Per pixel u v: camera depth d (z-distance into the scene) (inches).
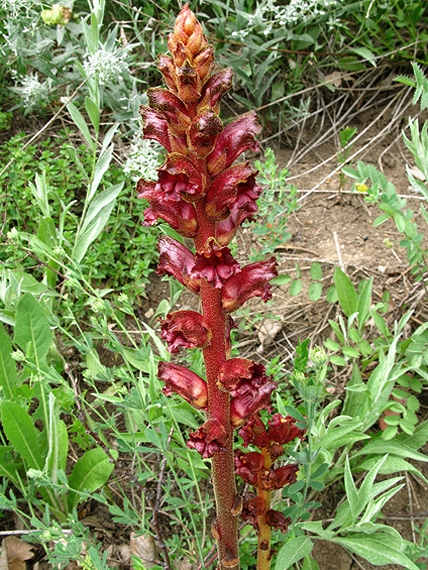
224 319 11.7
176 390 12.0
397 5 29.2
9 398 18.1
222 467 12.5
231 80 10.4
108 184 25.5
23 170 25.2
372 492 15.5
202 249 11.2
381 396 18.6
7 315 19.0
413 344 19.5
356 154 29.3
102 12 22.7
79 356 22.5
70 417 21.0
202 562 15.8
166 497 15.9
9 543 17.7
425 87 17.0
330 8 28.8
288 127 29.5
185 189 10.3
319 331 23.2
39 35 27.3
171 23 28.2
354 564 18.6
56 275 22.2
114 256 25.4
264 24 27.1
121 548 18.4
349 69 30.4
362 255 25.2
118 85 27.2
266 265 11.4
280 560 14.9
